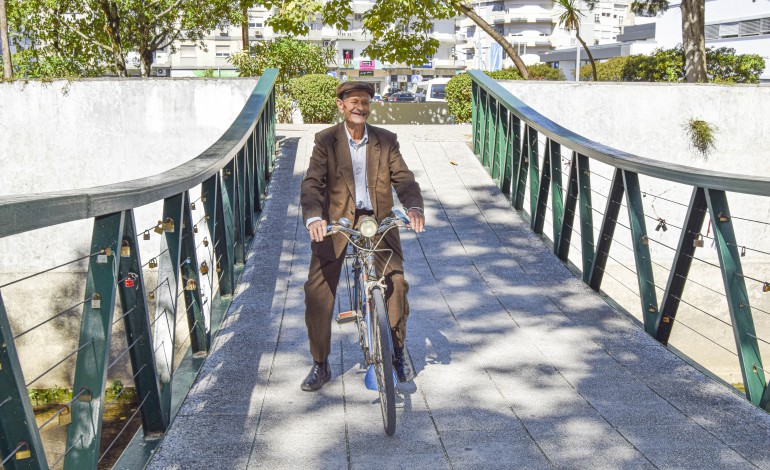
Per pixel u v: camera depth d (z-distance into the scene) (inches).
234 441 155.3
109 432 327.6
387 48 613.9
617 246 427.2
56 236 417.7
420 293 262.7
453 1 599.5
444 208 367.6
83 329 118.3
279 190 394.6
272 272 279.6
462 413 170.6
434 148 472.7
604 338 219.1
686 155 436.8
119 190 123.7
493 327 229.1
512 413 170.4
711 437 157.6
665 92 433.4
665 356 204.7
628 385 185.8
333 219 170.1
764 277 416.8
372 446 154.6
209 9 940.0
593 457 149.6
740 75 610.2
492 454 151.1
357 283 171.9
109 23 888.9
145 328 145.9
